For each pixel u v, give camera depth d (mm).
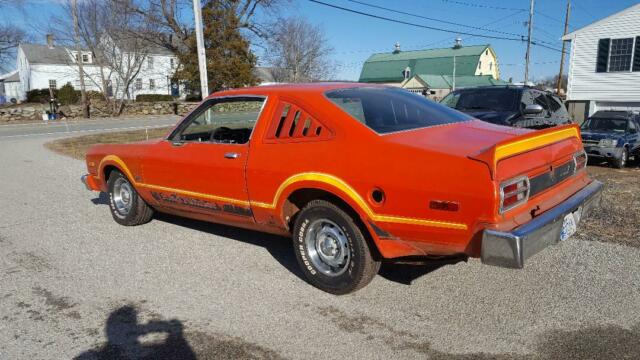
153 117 38656
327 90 4191
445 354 3143
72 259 4977
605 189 8602
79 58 36188
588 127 14297
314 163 3850
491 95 8758
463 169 3201
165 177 5152
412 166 3400
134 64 41531
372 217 3582
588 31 25344
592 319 3551
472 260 4684
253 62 41594
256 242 5375
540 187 3539
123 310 3830
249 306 3859
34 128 27359
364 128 3732
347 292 3961
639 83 24078
